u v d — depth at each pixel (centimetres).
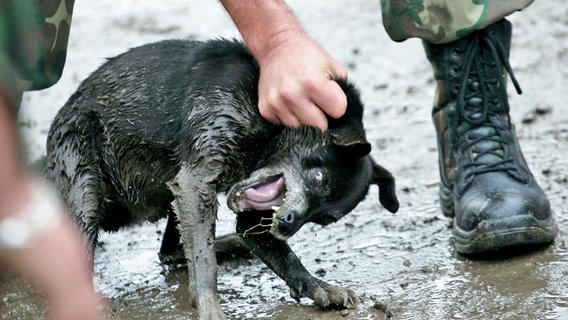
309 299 593
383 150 835
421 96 952
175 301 602
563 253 616
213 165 589
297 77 529
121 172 636
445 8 623
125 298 610
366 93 971
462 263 620
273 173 605
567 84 935
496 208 614
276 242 602
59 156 626
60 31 510
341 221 707
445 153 676
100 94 634
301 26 558
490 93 652
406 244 659
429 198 734
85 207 619
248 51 630
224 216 743
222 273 645
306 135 614
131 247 698
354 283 605
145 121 623
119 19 1238
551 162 768
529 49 1030
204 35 1159
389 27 650
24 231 240
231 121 598
